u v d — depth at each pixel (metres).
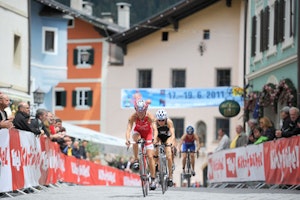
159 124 32.78
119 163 72.25
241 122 99.12
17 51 65.50
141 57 105.75
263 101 60.84
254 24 68.56
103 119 108.69
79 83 110.25
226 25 102.06
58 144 40.97
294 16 55.41
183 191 33.34
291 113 35.47
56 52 86.62
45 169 35.78
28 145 31.41
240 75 100.00
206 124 102.88
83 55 110.25
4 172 27.36
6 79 62.62
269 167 37.41
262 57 64.69
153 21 102.50
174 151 34.94
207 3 102.25
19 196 28.11
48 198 26.97
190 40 103.44
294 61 55.44
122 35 103.81
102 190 34.09
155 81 104.94
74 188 36.44
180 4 100.00
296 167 33.44
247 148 41.34
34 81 84.50
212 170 51.25
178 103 97.25
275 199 25.75
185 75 103.62
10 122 28.11
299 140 32.88
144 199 26.89
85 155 53.91
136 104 29.84
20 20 65.50
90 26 110.38
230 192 31.97
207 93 96.00
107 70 108.75
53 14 85.62
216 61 102.44
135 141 30.11
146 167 29.00
